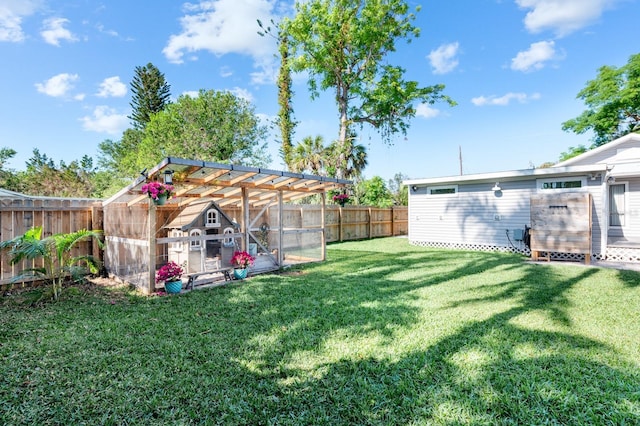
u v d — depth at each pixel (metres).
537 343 3.29
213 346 3.26
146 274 5.48
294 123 18.75
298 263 8.31
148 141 19.08
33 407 2.25
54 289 5.08
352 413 2.21
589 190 9.11
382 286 5.82
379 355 3.05
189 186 6.44
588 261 8.18
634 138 11.83
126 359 2.97
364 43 17.06
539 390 2.45
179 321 4.00
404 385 2.53
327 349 3.19
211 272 6.17
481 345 3.25
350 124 18.53
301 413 2.21
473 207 11.41
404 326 3.80
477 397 2.38
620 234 10.86
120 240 6.34
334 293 5.33
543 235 8.70
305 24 16.91
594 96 18.48
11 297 5.21
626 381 2.56
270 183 7.53
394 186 29.08
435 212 12.37
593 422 2.11
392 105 17.62
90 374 2.70
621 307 4.49
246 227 7.04
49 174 19.89
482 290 5.50
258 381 2.61
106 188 21.12
